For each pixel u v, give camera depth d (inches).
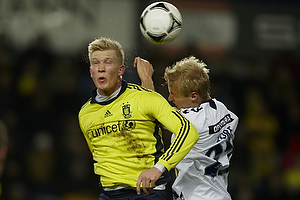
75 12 1705.2
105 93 633.6
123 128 619.2
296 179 1706.4
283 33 1856.5
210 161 673.6
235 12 1818.4
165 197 631.8
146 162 616.4
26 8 1708.9
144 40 1657.2
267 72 1843.0
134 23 1673.2
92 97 650.2
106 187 631.2
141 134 618.2
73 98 1688.0
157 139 626.5
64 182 1551.4
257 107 1781.5
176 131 590.6
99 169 630.5
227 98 1724.9
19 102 1665.8
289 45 1860.2
